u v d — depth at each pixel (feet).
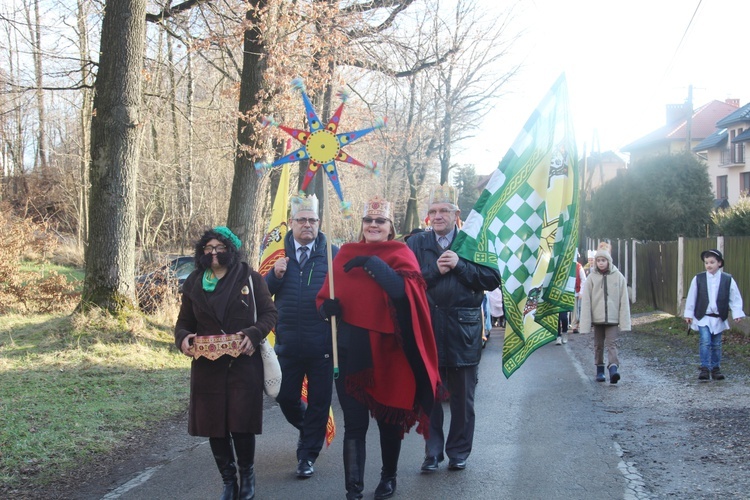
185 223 91.81
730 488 16.74
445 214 19.56
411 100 95.04
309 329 19.02
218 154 88.69
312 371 18.97
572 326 55.42
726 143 150.92
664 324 53.36
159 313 40.55
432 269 18.86
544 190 19.12
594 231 100.89
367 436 22.94
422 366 16.74
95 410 24.63
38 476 18.29
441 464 19.34
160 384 29.45
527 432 22.86
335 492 17.16
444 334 18.39
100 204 36.37
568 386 31.37
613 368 31.60
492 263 18.28
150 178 89.81
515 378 33.71
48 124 129.70
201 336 15.71
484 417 25.18
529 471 18.51
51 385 27.22
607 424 23.84
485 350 44.09
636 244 72.49
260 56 42.73
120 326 35.45
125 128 36.29
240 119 43.16
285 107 44.65
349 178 96.58
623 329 31.65
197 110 82.48
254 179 43.14
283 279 19.54
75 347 32.94
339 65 56.39
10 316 44.68
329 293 16.67
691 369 33.96
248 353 15.70
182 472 19.04
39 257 73.82
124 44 36.04
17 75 56.03
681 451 20.12
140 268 53.72
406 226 106.22
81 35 56.44
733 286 30.48
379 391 16.17
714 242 47.88
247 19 42.73
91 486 17.88
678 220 79.10
